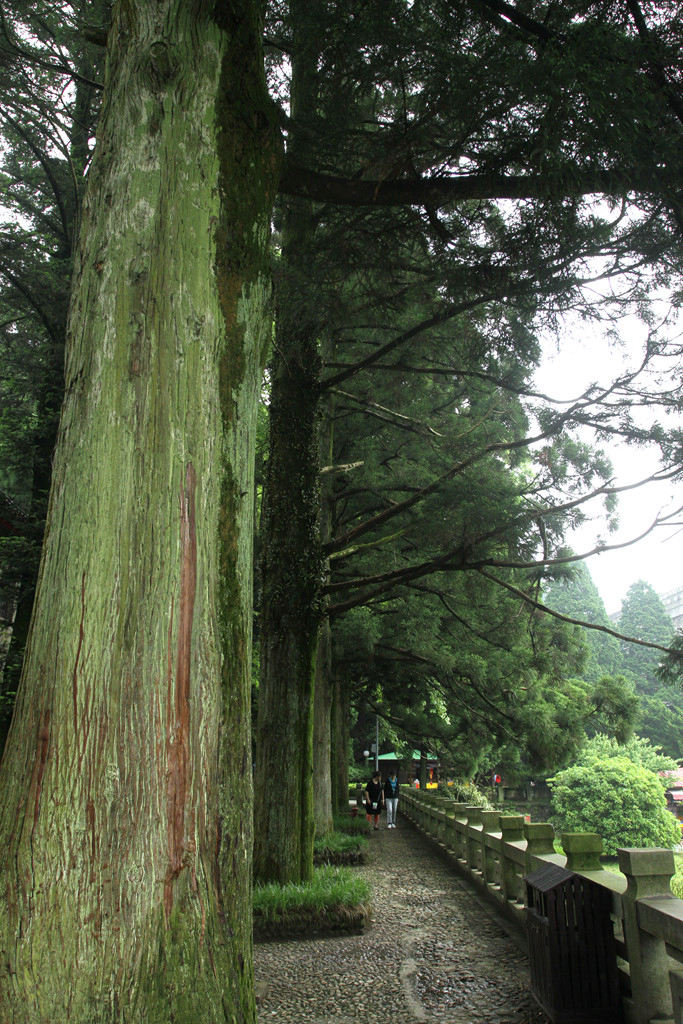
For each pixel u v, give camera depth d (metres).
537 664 18.02
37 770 2.33
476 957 6.80
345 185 5.91
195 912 2.34
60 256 15.27
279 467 10.20
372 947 7.43
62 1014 2.08
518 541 8.05
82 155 15.08
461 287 6.92
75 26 8.62
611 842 29.22
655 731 50.69
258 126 3.42
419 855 15.45
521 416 12.27
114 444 2.61
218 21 3.32
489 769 35.50
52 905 2.18
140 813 2.31
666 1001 4.04
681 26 5.23
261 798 9.26
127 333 2.72
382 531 14.79
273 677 9.60
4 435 13.49
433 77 5.39
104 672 2.39
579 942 4.37
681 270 6.61
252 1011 2.47
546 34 5.43
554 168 5.04
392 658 19.36
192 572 2.64
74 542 2.53
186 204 2.97
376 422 14.93
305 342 10.05
